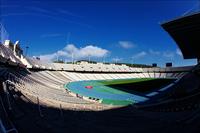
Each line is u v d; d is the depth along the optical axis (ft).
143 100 204.03
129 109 154.61
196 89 166.81
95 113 129.70
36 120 87.97
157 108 150.61
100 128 92.02
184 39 150.41
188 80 194.80
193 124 93.09
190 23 120.16
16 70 222.69
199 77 184.03
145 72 483.51
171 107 142.61
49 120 92.89
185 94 167.12
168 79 372.17
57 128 83.51
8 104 92.99
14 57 257.14
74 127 88.99
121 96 228.63
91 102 180.34
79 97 200.54
